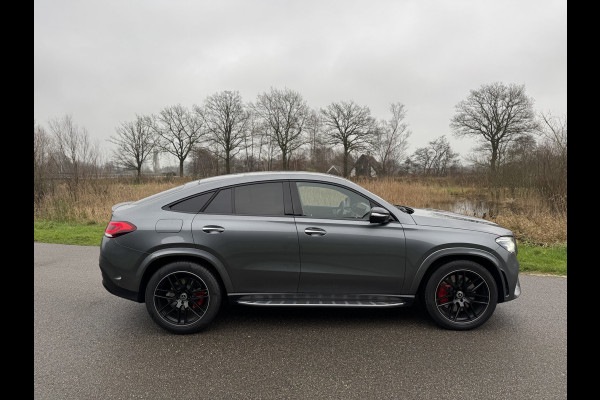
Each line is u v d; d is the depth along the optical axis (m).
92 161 14.72
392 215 3.75
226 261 3.56
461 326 3.66
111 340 3.47
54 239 8.48
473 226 3.81
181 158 51.72
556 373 2.90
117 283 3.57
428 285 3.67
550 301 4.51
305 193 3.76
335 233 3.61
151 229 3.54
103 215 11.80
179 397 2.60
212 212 3.65
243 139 46.25
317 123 46.12
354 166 42.91
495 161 20.30
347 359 3.12
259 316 4.04
